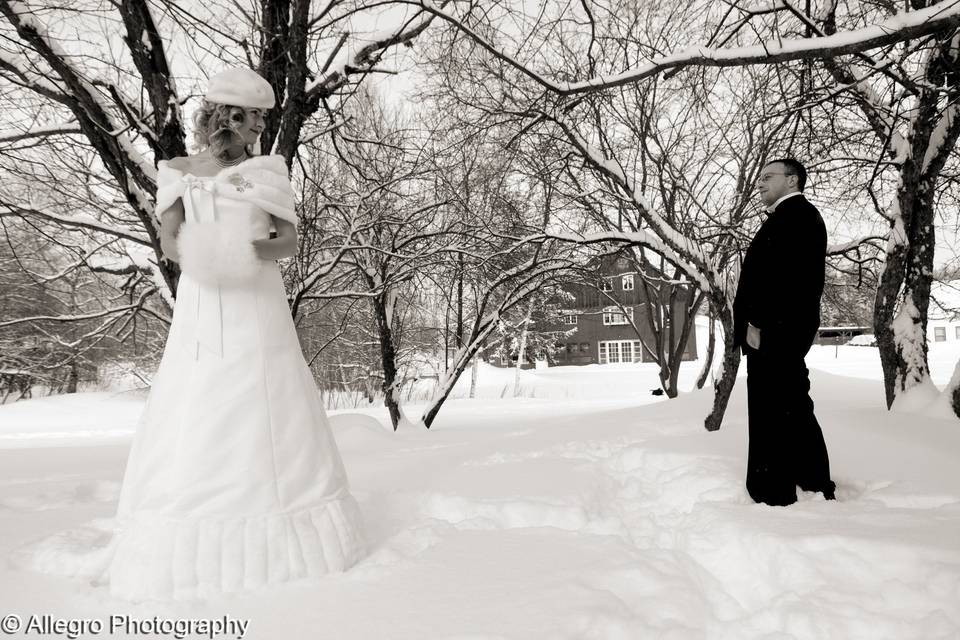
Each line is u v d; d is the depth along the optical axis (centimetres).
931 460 378
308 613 209
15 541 300
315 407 277
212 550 233
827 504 303
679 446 456
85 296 2038
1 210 852
